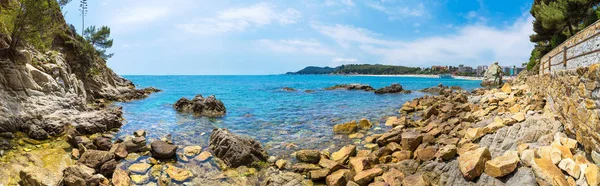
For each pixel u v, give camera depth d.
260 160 12.00
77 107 19.25
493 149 10.84
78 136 13.53
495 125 12.46
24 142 12.17
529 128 11.45
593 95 7.61
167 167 11.07
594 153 7.57
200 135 16.27
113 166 10.37
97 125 15.95
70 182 8.64
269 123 20.42
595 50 8.15
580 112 8.69
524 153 8.55
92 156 10.49
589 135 7.91
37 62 19.31
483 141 11.84
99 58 42.62
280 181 9.61
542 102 14.77
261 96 43.94
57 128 13.98
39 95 15.75
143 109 27.41
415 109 25.44
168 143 13.93
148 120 21.02
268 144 14.67
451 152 10.20
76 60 33.25
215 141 13.45
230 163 11.45
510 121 12.48
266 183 9.68
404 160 10.95
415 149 12.66
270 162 11.97
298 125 19.64
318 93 50.09
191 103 27.86
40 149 11.77
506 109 17.00
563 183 7.01
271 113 25.33
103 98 34.62
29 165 10.12
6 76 14.13
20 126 13.10
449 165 9.83
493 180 8.34
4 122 12.41
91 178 9.02
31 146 11.95
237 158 11.46
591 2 30.19
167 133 16.67
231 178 10.38
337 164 10.81
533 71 36.19
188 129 17.95
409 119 19.98
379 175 9.84
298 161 12.07
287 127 18.97
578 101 8.89
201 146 13.88
